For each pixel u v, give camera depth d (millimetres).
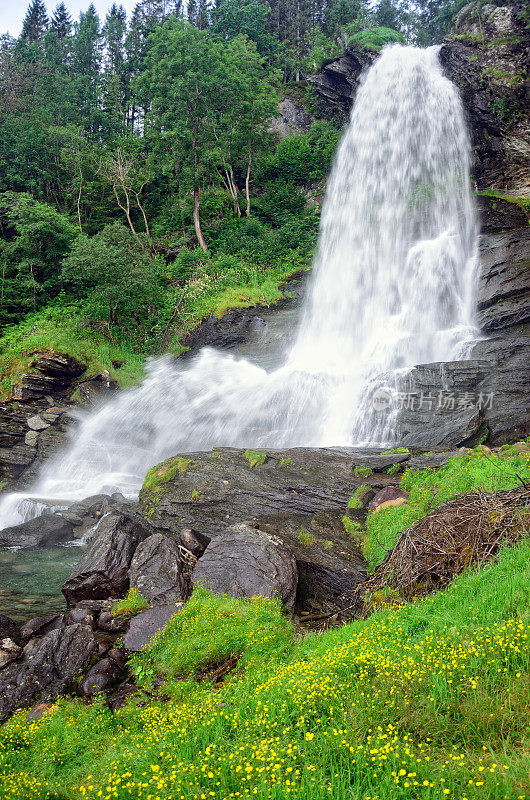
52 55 73188
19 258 37000
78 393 27672
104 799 4734
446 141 37375
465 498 8812
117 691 8086
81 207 47562
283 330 31422
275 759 4562
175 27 41219
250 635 8312
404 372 20250
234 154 47438
